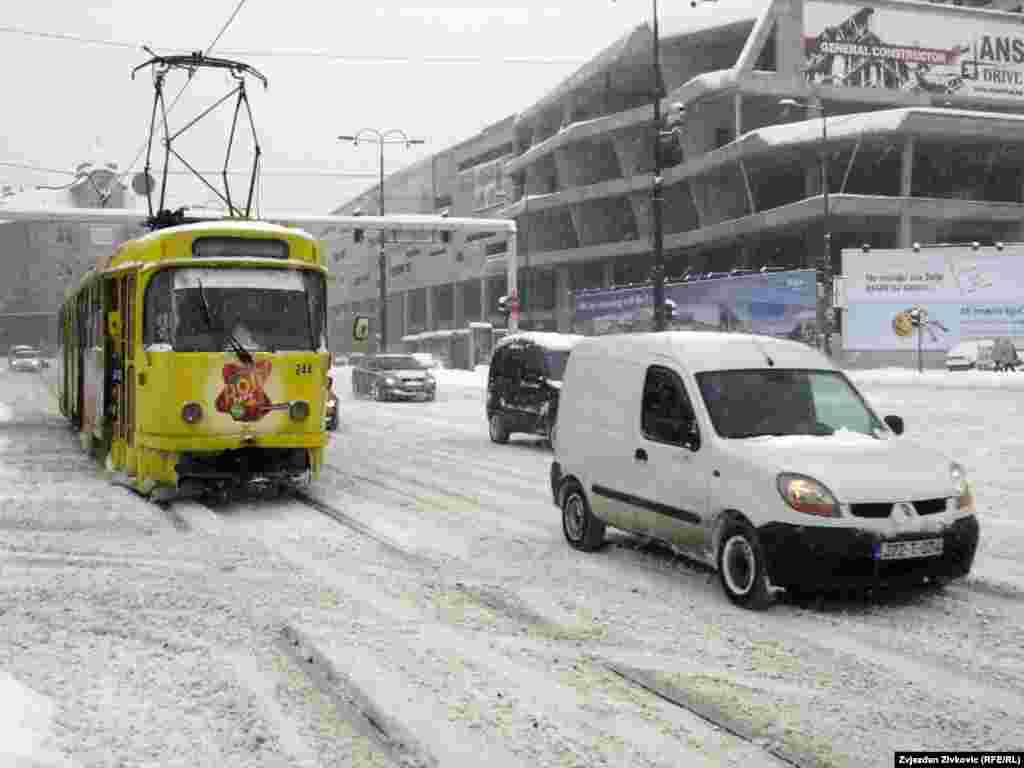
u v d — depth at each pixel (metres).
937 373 38.75
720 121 58.66
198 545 7.47
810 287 42.66
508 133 80.56
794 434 6.40
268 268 9.92
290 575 6.54
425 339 83.50
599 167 70.38
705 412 6.40
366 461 13.86
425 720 3.97
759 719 4.05
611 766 3.58
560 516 9.15
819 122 49.91
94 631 5.25
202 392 9.30
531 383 15.51
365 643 5.02
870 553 5.53
